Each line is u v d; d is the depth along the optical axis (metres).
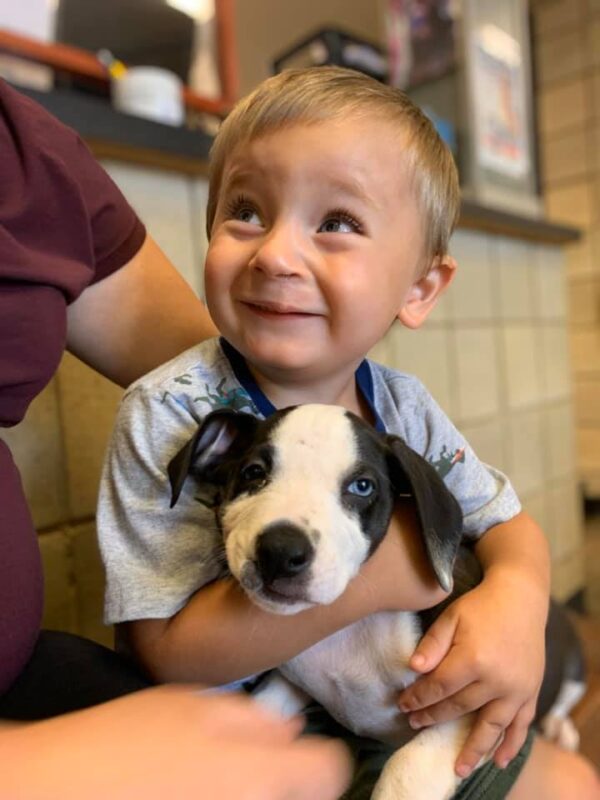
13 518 0.56
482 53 1.91
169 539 0.61
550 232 1.96
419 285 0.75
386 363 1.49
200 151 1.06
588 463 2.84
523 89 2.11
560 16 2.75
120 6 1.43
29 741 0.38
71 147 0.73
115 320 0.77
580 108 2.74
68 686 0.55
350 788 0.61
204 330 0.81
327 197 0.62
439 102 1.92
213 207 0.72
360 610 0.57
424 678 0.59
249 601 0.57
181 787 0.37
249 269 0.63
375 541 0.58
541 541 0.73
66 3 1.34
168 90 1.24
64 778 0.35
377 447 0.60
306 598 0.50
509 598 0.62
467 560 0.70
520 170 2.09
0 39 1.18
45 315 0.62
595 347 2.79
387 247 0.65
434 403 0.77
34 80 1.26
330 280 0.62
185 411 0.65
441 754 0.58
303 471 0.56
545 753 0.75
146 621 0.59
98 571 0.97
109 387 0.98
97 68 1.31
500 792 0.63
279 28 2.51
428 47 1.92
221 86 1.63
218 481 0.63
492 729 0.58
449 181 0.74
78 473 0.95
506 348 1.89
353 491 0.57
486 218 1.65
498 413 1.86
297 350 0.63
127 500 0.62
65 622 0.93
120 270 0.76
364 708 0.63
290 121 0.63
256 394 0.67
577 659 1.08
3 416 0.62
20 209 0.64
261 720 0.45
